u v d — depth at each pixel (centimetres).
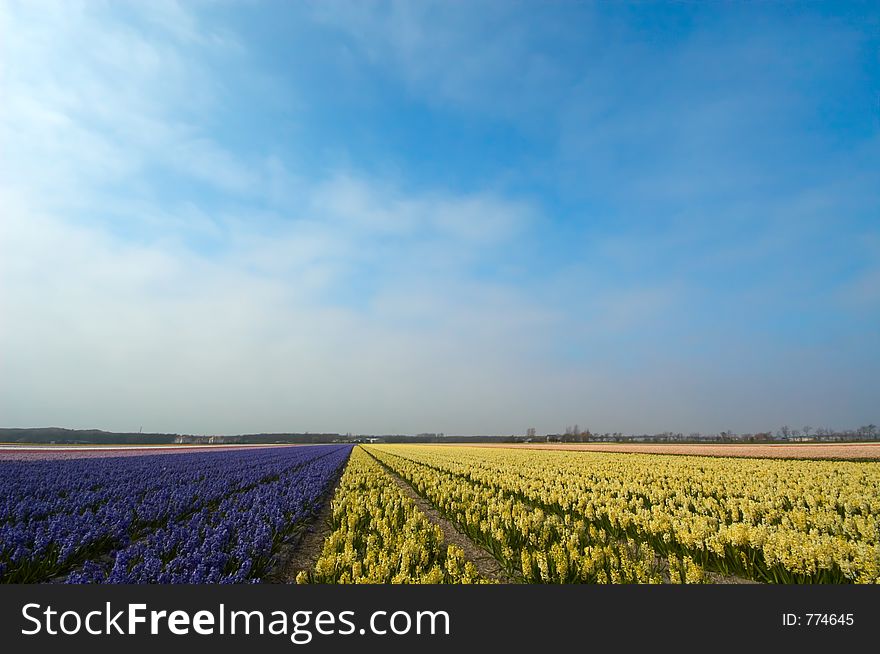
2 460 2981
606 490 1728
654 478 2108
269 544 902
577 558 761
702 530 868
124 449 6331
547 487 1770
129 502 1312
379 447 8156
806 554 715
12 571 745
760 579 773
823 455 3884
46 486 1645
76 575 671
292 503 1402
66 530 935
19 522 1028
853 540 894
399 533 984
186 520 1239
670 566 753
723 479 1930
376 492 1706
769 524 1059
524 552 789
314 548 1077
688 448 6134
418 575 746
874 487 1614
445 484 1903
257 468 2880
